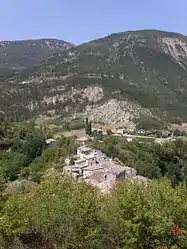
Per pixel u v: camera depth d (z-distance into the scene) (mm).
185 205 23688
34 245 24016
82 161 80688
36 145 104000
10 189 48438
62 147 101562
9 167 88000
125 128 164125
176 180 98312
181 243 22922
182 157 111188
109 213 24656
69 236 23484
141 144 113500
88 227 23812
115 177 65750
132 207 23688
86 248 23719
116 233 24297
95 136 129125
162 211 23406
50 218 23812
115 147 103000
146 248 23297
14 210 24484
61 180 30312
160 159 105250
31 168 89188
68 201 24719
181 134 158875
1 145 108438
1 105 190250
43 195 26844
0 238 23828
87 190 28484
